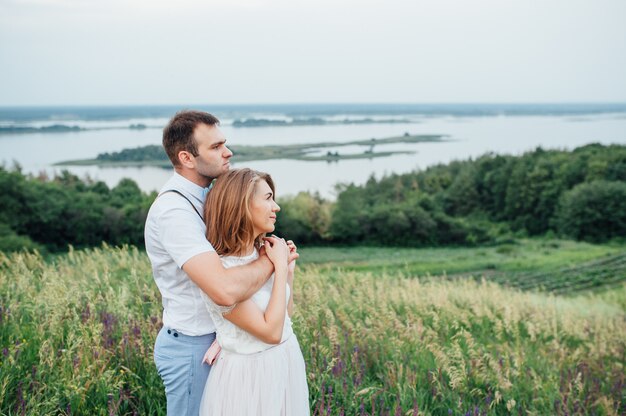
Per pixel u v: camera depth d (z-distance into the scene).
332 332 3.79
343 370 3.41
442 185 61.53
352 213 51.84
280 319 2.10
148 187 56.91
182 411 2.31
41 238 45.53
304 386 2.36
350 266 43.22
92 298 4.14
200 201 2.26
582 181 54.56
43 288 4.42
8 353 3.06
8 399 2.73
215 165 2.25
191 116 2.23
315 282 6.80
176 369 2.27
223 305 2.00
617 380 4.72
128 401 2.87
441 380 3.77
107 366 3.08
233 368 2.16
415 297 7.17
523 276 41.41
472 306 7.52
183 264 2.04
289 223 51.22
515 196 56.69
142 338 3.37
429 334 4.87
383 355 4.11
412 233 52.47
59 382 2.79
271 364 2.18
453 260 46.91
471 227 53.56
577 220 51.88
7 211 43.97
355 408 3.12
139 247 46.47
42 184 46.56
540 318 7.38
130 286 4.87
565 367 4.96
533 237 54.72
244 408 2.14
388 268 42.88
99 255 6.68
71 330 3.28
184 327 2.24
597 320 9.15
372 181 60.06
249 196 2.09
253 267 2.08
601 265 42.34
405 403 3.23
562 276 40.62
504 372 4.26
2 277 4.98
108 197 49.62
